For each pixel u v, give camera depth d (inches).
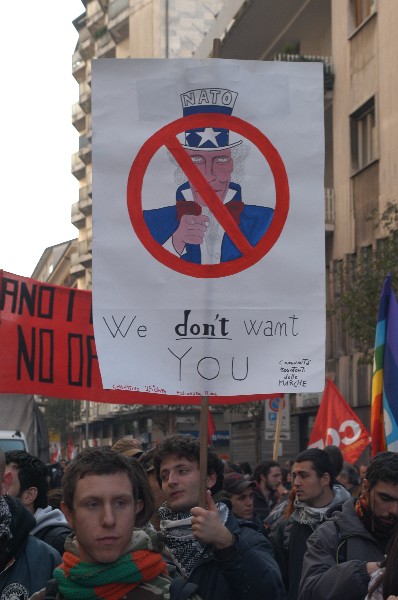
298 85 217.3
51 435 2223.2
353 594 206.4
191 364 209.0
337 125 1216.8
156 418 2092.8
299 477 307.1
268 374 210.1
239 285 211.6
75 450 2114.9
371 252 882.8
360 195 1149.7
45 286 395.9
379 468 217.5
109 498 153.3
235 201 213.6
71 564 155.6
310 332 211.8
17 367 390.3
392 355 317.7
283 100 216.4
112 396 392.5
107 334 209.2
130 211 212.4
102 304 209.9
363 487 225.1
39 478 253.1
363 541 222.5
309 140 216.1
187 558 213.5
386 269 808.9
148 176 213.2
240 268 211.9
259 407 1398.9
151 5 2476.6
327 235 1234.6
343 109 1198.9
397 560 177.6
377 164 1099.9
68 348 396.2
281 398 672.4
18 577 206.5
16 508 209.0
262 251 212.8
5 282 390.3
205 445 202.8
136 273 210.8
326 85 1224.8
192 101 214.7
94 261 211.0
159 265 211.2
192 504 217.8
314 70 217.5
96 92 214.2
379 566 202.1
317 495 306.0
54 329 395.5
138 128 214.1
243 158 214.7
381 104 1087.0
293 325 211.6
